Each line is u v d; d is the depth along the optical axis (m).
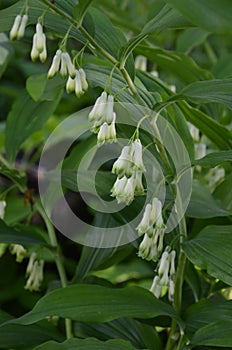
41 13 0.54
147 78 0.64
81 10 0.51
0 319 0.59
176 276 0.58
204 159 0.52
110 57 0.54
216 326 0.52
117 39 0.57
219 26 0.41
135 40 0.52
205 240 0.55
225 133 0.61
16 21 0.50
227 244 0.54
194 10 0.42
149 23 0.52
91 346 0.51
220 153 0.52
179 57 0.65
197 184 0.61
